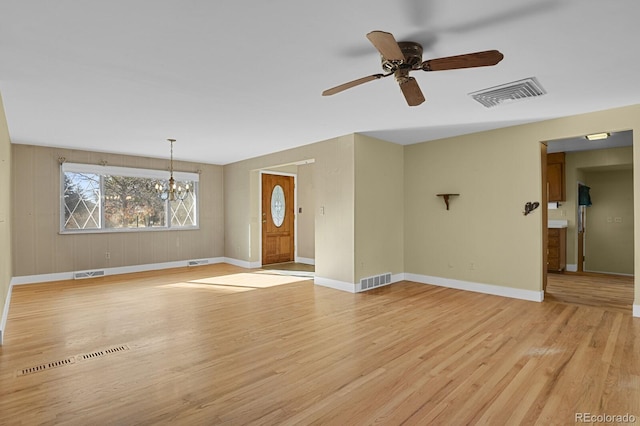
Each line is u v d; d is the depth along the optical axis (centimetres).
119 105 364
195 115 402
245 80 298
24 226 554
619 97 340
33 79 292
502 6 192
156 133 491
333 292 498
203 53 248
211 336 325
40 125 443
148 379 242
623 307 411
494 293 478
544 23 209
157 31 217
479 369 256
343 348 296
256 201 730
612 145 591
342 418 197
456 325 352
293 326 352
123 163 652
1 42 229
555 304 425
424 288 520
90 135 500
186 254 734
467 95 334
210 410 205
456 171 516
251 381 239
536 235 441
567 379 239
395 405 210
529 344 301
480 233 491
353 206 498
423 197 555
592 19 204
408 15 201
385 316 384
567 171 660
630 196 702
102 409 205
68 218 599
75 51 243
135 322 365
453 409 206
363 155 512
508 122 439
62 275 587
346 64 268
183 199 676
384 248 546
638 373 246
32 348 296
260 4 189
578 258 680
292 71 280
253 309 413
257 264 730
